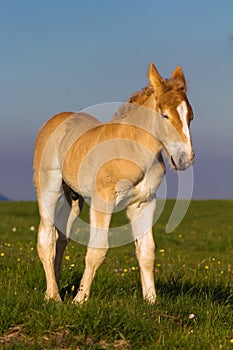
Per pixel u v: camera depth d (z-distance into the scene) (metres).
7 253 11.91
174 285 8.79
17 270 8.98
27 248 13.34
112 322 6.47
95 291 8.12
